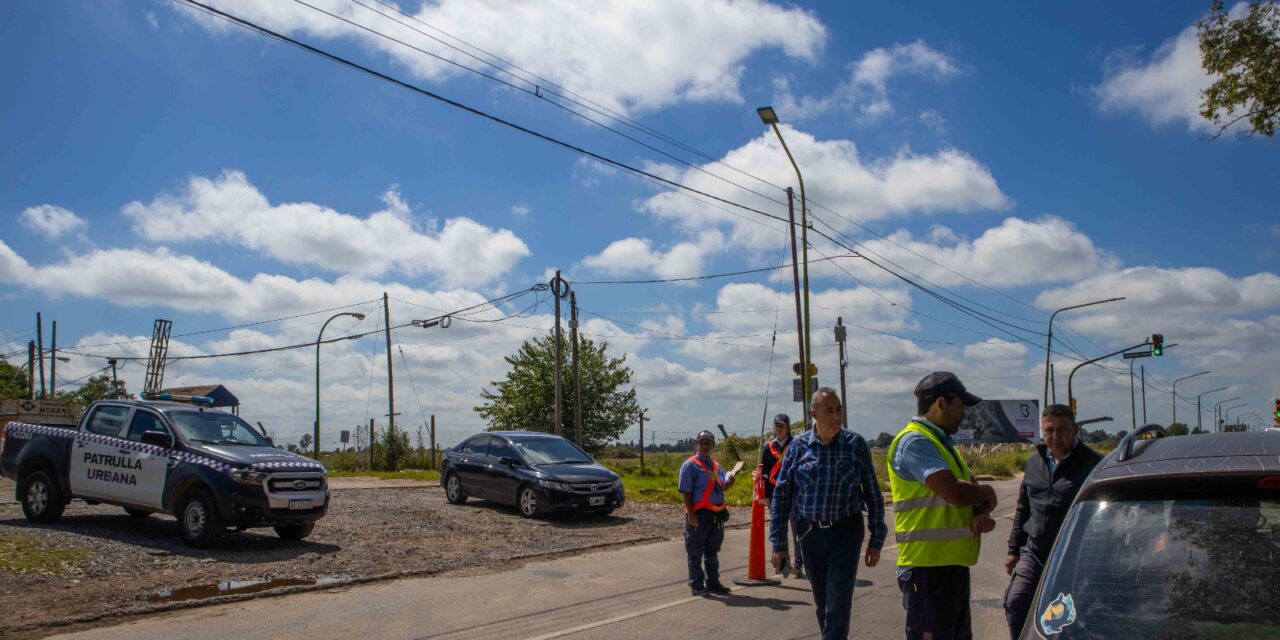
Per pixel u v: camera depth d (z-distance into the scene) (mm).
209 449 12375
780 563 6230
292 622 8211
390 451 41062
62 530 13016
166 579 10141
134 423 13195
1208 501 3146
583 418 48562
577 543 13992
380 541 13625
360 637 7668
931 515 5059
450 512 17719
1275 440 3281
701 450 9914
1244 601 2906
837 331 32500
